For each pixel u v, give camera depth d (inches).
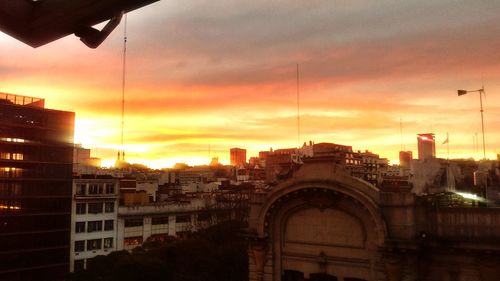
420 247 969.5
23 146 2682.1
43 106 2930.6
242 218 3068.4
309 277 1141.7
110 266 2204.7
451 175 1753.2
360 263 1068.5
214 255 1995.6
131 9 120.6
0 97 2751.0
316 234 1141.1
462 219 979.9
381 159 4756.4
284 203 1182.3
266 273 1196.5
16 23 125.4
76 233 2783.0
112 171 4074.8
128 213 3036.4
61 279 2664.9
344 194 1072.2
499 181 1508.4
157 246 2295.8
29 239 2618.1
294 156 4097.0
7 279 2502.5
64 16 120.2
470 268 952.3
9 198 2573.8
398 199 1024.2
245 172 6461.6
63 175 2792.8
